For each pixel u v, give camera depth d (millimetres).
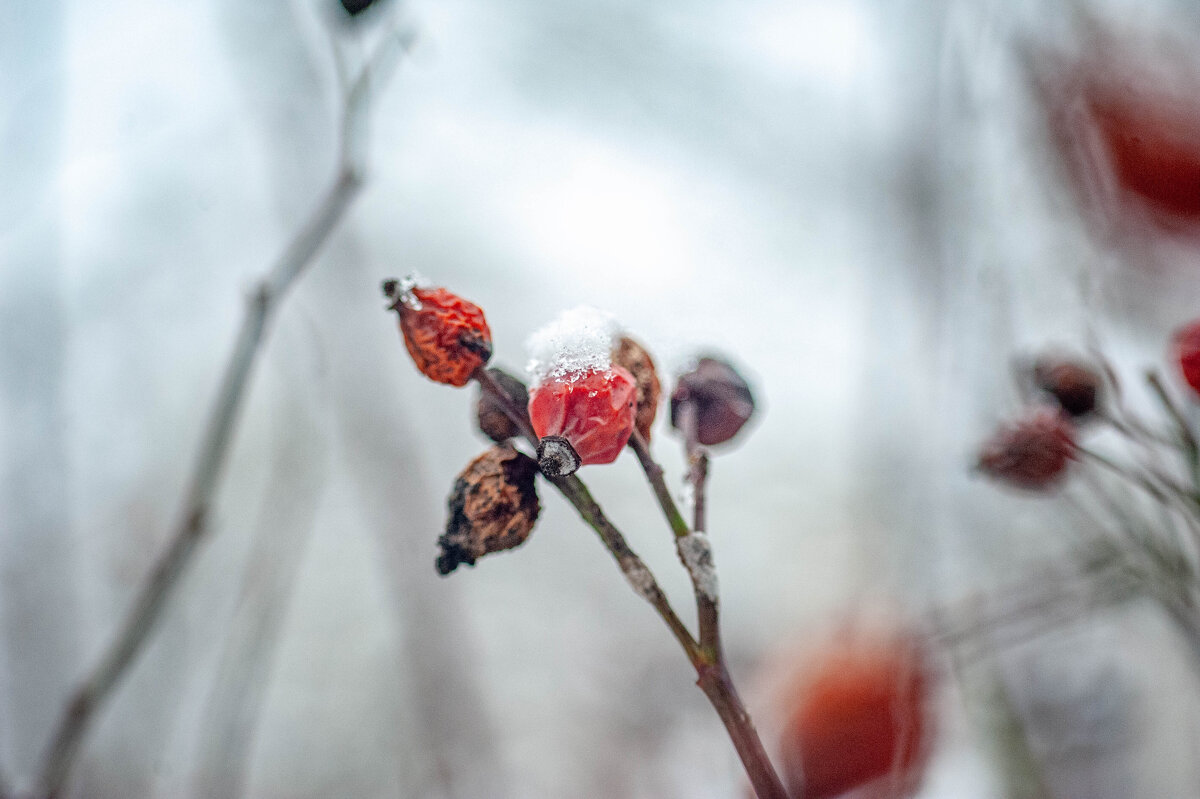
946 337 431
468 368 194
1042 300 356
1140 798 285
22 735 345
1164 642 300
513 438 197
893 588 372
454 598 431
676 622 183
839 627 360
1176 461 240
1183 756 291
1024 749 262
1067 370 243
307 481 390
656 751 394
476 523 191
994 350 369
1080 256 327
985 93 443
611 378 187
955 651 267
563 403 186
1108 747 294
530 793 381
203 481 250
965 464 390
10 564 399
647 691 414
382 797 380
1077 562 251
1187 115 281
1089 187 327
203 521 250
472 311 195
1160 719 294
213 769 294
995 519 367
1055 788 278
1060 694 299
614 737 398
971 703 267
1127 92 306
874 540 399
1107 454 259
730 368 201
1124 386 293
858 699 223
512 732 399
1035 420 243
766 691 360
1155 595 237
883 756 220
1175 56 326
